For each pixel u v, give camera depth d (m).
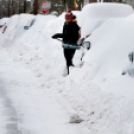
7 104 9.84
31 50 20.58
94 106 9.23
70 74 12.73
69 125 8.33
